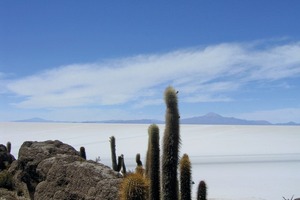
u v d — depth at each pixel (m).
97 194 10.91
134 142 65.38
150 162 7.25
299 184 28.52
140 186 6.50
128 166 33.91
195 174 32.41
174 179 6.81
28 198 14.45
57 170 12.64
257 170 34.78
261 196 24.25
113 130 102.06
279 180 29.94
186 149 56.19
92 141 66.31
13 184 15.97
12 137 76.62
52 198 12.05
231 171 34.16
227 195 24.08
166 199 6.78
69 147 17.45
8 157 21.41
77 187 11.75
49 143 17.48
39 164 14.13
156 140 7.29
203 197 7.79
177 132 6.86
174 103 6.89
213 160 42.25
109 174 11.70
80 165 12.20
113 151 17.86
